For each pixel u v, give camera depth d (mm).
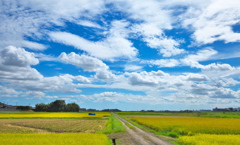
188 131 30812
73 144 18328
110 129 35000
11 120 66375
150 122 52875
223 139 21797
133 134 29578
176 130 33031
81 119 78500
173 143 21000
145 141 22375
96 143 18797
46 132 34156
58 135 25359
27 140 20516
